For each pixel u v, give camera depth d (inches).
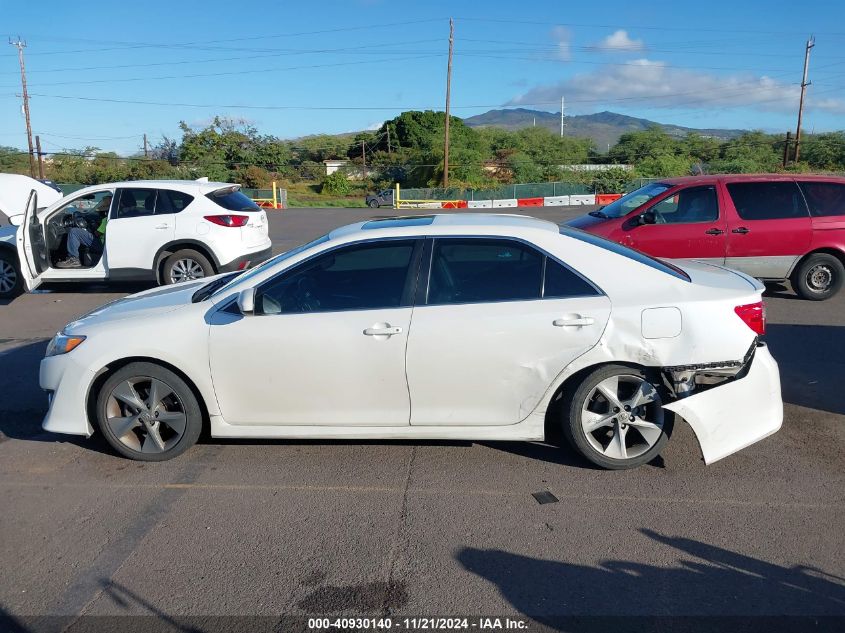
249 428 178.5
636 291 168.9
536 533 145.9
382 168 2704.2
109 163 2491.4
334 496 162.9
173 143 2600.9
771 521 149.9
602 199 1759.4
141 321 177.5
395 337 167.9
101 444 195.5
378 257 174.1
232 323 172.7
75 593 127.9
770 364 170.9
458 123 3006.9
